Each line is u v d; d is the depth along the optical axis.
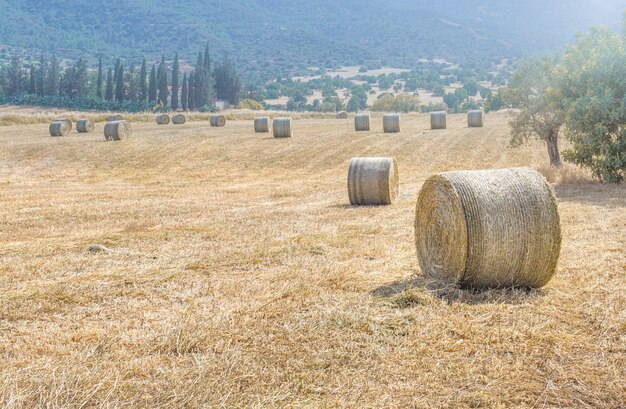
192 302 8.52
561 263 10.13
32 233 15.55
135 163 34.03
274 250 11.74
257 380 6.08
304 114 91.50
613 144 20.84
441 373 6.21
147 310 8.35
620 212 14.95
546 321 7.49
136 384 5.96
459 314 7.80
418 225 9.98
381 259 11.02
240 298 8.71
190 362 6.52
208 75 180.12
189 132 49.16
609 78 20.89
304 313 7.88
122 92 166.75
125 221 17.36
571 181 21.80
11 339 7.34
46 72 184.62
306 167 32.81
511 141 28.39
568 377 6.07
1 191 24.39
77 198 22.44
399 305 8.15
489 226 8.47
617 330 7.14
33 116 65.12
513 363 6.41
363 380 6.08
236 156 36.12
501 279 8.72
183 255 11.81
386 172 19.17
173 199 22.36
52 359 6.64
